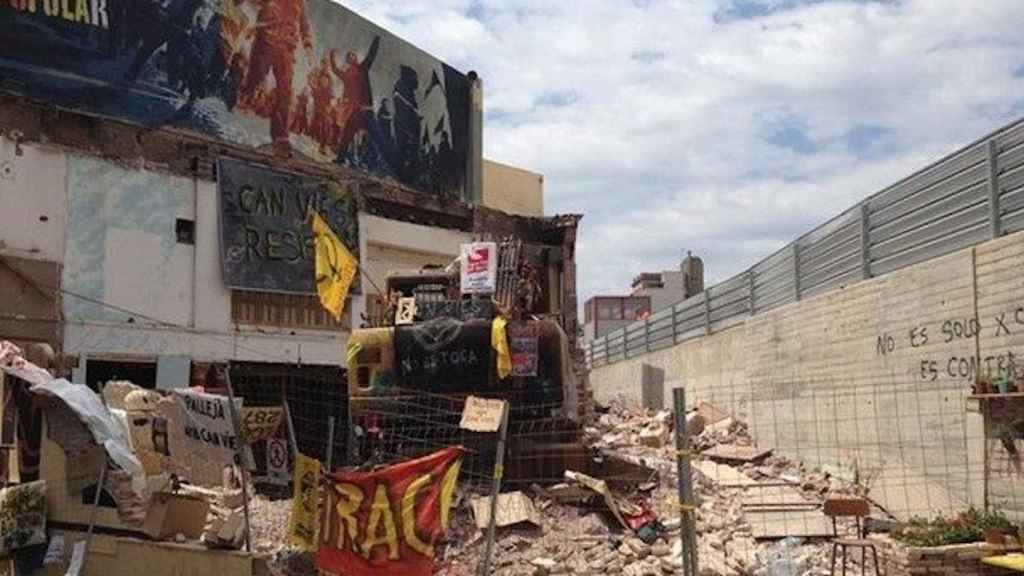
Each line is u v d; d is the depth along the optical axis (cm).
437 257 2834
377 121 2708
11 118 1764
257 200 2239
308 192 2381
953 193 1338
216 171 2153
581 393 2038
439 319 1436
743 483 1630
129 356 1927
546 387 1408
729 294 2466
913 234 1455
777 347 2009
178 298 2045
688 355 2800
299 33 2425
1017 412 1146
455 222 2930
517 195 3544
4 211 1738
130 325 1939
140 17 2003
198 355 2070
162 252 2020
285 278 2273
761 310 2212
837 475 1678
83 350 1844
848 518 1363
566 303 2175
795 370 1905
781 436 1973
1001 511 1176
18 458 1038
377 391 1416
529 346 1411
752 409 2173
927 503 1359
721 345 2470
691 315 2827
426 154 2920
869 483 1545
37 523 1002
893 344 1484
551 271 2197
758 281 2241
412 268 2770
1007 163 1196
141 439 1034
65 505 1015
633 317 5712
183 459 1012
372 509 894
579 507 1334
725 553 1234
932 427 1357
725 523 1355
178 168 2075
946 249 1356
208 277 2114
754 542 1295
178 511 1014
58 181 1833
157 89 2036
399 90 2811
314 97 2472
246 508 986
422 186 2888
